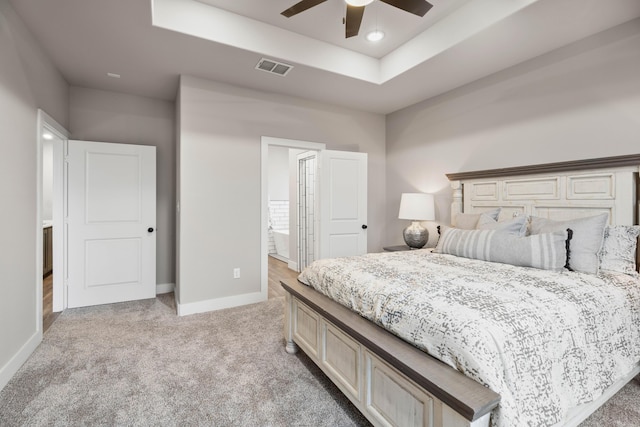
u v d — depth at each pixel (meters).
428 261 2.39
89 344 2.54
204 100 3.34
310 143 3.99
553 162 2.73
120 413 1.72
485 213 2.92
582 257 2.01
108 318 3.13
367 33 2.96
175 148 4.05
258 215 3.68
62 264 3.36
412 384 1.25
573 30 2.43
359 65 3.34
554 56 2.72
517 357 1.17
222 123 3.44
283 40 2.89
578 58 2.57
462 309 1.32
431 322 1.33
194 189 3.31
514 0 2.21
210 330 2.85
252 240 3.65
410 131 4.22
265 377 2.09
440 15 2.68
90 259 3.51
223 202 3.46
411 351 1.35
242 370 2.17
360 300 1.78
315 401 1.84
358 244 4.27
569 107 2.63
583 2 2.10
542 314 1.34
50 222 4.85
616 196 2.32
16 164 2.18
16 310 2.15
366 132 4.47
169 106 4.04
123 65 3.02
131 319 3.11
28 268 2.35
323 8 2.57
